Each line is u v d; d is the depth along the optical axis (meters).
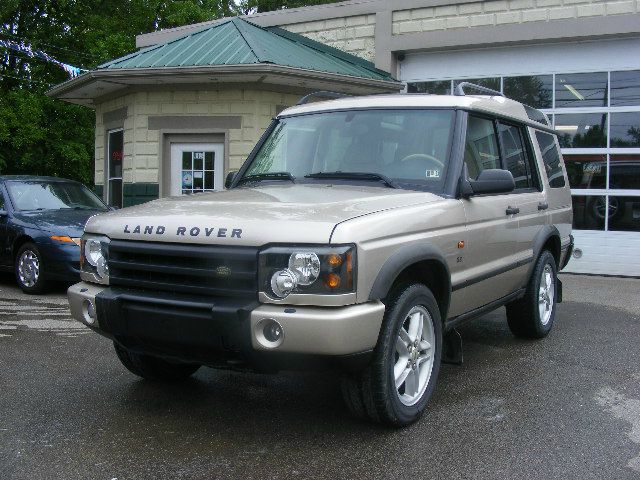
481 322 7.24
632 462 3.58
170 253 3.70
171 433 3.95
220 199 4.23
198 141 12.02
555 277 6.64
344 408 4.40
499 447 3.76
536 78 11.71
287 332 3.38
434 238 4.14
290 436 3.91
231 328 3.48
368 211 3.79
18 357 5.59
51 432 3.96
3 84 25.53
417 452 3.68
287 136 5.32
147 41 15.41
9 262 9.20
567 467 3.51
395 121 4.93
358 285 3.47
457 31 12.02
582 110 11.37
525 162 5.97
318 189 4.45
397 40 12.59
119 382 4.94
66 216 9.16
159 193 12.14
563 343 6.27
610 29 10.84
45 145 24.38
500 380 5.07
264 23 14.17
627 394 4.74
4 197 9.50
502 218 5.15
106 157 13.35
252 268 3.50
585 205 11.38
